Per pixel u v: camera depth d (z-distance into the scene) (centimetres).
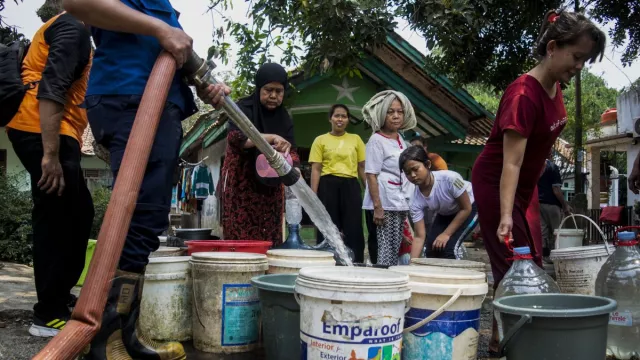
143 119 181
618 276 285
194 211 1305
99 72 220
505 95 277
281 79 404
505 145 271
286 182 257
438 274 236
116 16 195
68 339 154
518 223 285
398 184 481
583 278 345
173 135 218
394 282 201
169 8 228
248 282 279
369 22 751
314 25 754
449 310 230
